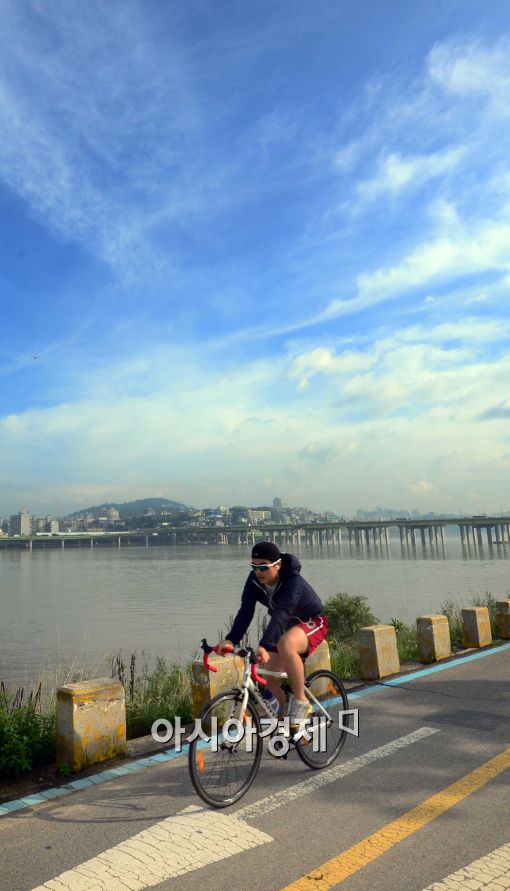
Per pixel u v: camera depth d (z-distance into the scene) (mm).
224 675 5707
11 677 28438
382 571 131625
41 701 6258
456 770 4418
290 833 3510
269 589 4375
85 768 4641
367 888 2934
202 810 3840
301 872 3088
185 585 118188
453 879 2992
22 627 65375
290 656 4266
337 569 140625
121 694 4992
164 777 4434
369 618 25797
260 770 4508
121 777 4461
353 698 6539
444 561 167000
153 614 75000
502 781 4191
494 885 2934
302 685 4344
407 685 7074
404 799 3939
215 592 101938
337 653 9133
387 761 4629
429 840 3396
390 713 5926
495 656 8680
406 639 10797
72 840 3479
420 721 5633
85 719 4691
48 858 3271
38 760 4848
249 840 3432
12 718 5051
